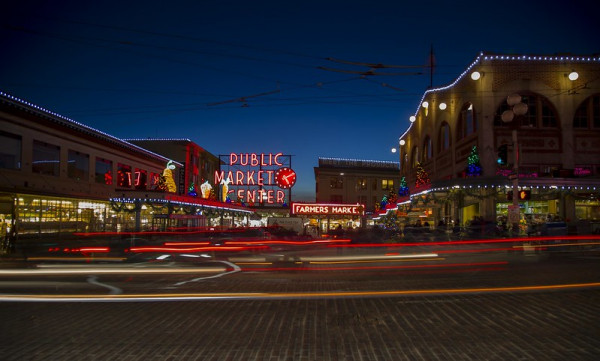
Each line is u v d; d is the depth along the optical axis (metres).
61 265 17.61
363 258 19.50
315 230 31.44
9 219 29.61
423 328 6.97
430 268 15.63
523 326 6.98
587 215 31.14
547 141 30.88
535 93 31.11
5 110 29.47
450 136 37.62
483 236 25.12
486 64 31.20
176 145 64.75
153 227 40.38
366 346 6.05
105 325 7.30
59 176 35.16
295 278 13.29
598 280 11.72
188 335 6.67
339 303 9.08
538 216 31.38
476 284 11.44
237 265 17.73
